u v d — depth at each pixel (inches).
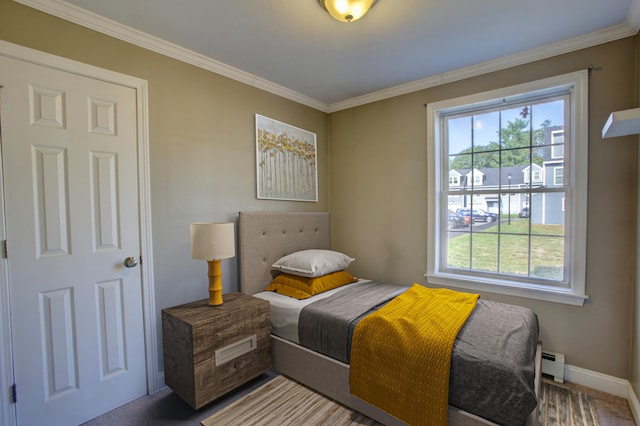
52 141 64.7
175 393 78.4
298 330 80.7
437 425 54.2
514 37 79.1
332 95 122.3
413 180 111.0
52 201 64.9
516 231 94.0
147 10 67.1
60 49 65.2
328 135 137.2
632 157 74.4
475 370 53.1
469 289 99.7
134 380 76.7
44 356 63.9
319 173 133.5
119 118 74.2
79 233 68.4
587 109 79.1
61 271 66.1
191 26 73.9
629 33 73.5
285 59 91.4
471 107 101.0
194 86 88.9
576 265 81.4
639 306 69.7
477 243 101.2
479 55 88.9
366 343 65.7
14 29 59.9
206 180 92.0
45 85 63.7
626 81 74.8
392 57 90.0
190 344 66.7
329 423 65.7
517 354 54.9
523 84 88.4
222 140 96.1
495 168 97.7
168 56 83.0
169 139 83.4
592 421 67.5
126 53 75.1
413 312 72.1
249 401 74.3
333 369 72.5
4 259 59.4
